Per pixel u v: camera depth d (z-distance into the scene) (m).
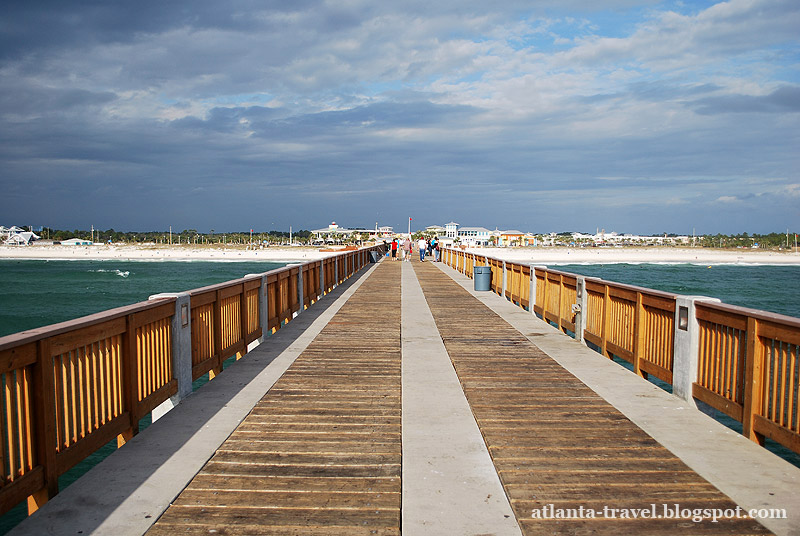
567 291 10.36
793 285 59.62
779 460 4.33
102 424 4.32
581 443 4.68
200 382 13.90
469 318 12.24
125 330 4.67
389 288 19.19
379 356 8.20
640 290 7.01
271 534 3.18
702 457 4.38
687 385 5.81
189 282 62.44
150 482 3.86
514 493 3.72
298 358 8.02
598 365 7.69
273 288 10.29
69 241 187.50
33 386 3.53
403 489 3.79
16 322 34.03
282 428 5.02
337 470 4.09
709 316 5.47
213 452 4.42
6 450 3.36
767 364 4.65
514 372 7.26
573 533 3.21
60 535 3.16
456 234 191.62
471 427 5.10
